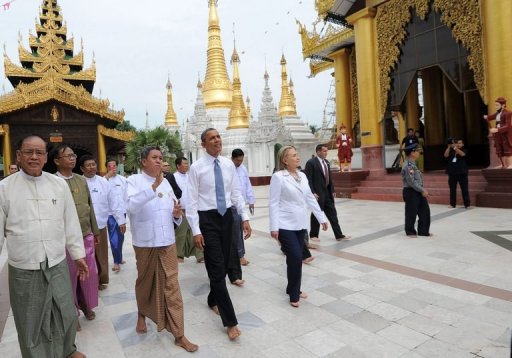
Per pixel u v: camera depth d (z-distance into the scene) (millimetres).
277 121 26078
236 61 30062
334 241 7504
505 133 10102
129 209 3752
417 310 4066
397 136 19484
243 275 5750
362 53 15203
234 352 3461
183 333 3654
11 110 27062
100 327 4203
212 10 35562
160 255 3781
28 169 3012
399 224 8734
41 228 3016
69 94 28891
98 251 5504
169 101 43062
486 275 4949
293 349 3438
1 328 4418
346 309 4227
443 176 12445
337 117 20859
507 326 3592
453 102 17906
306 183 4754
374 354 3260
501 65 10742
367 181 14891
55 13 33562
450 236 7168
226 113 34250
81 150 31641
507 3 10547
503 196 9859
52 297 3061
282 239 4488
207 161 4086
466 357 3119
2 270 7023
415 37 13500
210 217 3959
